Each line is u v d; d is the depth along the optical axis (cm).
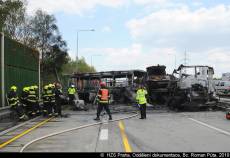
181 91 2973
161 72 3672
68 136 1509
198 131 1633
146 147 1237
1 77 2405
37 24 6500
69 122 2059
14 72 2712
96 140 1393
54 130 1702
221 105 3077
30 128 1791
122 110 2903
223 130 1661
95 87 3834
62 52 6588
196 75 3209
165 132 1606
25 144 1312
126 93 3675
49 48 6512
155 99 3584
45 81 5138
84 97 3812
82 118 2303
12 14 5856
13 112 2244
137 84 3691
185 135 1511
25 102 2398
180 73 3253
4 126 1875
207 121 2053
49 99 2419
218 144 1288
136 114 2550
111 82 3794
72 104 3209
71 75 3972
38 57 3544
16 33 6219
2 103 2397
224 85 5631
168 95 3459
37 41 6444
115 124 1941
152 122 2030
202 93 2914
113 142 1343
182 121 2067
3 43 2447
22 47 2967
